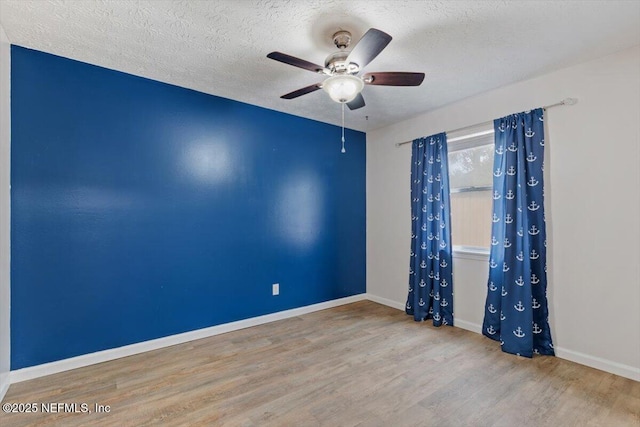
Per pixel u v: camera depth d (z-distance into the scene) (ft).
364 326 11.12
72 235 8.13
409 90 9.89
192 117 9.98
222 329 10.52
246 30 6.78
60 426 5.95
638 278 7.39
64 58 8.02
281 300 11.96
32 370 7.60
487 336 10.00
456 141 11.28
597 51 7.61
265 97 10.58
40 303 7.72
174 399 6.80
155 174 9.33
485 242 10.62
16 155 7.45
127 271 8.88
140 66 8.46
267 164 11.60
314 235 12.91
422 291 11.79
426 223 11.72
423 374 7.79
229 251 10.74
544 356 8.68
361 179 14.51
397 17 6.30
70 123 8.11
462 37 7.02
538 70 8.58
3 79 6.97
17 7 6.00
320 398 6.82
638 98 7.39
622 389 7.05
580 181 8.25
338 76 6.48
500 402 6.65
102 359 8.45
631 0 5.77
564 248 8.51
